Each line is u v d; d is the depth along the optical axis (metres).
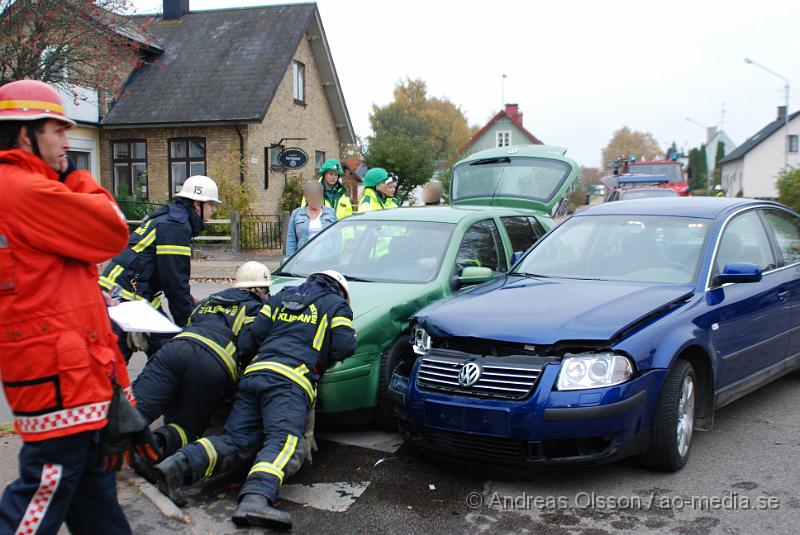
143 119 22.50
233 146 22.52
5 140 2.79
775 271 5.87
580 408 4.09
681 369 4.50
